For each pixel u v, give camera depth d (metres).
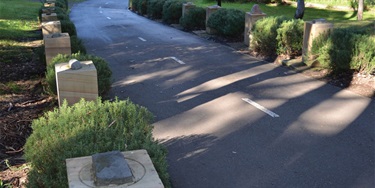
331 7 31.66
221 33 17.78
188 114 7.93
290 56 12.80
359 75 10.20
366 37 10.22
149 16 29.28
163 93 9.41
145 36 19.09
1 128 6.84
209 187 5.18
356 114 7.89
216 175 5.50
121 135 4.22
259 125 7.32
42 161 3.99
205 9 20.98
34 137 4.30
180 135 6.88
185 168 5.69
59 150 3.96
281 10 31.31
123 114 4.78
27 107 8.12
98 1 55.69
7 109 7.93
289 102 8.64
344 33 10.62
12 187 4.96
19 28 20.41
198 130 7.11
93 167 3.03
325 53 10.66
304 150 6.30
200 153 6.18
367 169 5.70
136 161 3.24
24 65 12.04
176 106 8.44
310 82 10.27
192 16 20.80
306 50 11.80
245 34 15.53
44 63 11.83
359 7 23.30
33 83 10.11
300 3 24.88
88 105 4.86
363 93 9.22
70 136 4.10
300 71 11.38
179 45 16.28
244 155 6.12
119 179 2.88
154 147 4.03
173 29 21.88
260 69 11.81
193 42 17.05
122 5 47.78
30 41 16.73
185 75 11.15
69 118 4.53
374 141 6.64
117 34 19.92
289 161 5.93
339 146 6.45
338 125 7.32
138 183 2.91
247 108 8.26
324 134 6.92
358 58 10.01
